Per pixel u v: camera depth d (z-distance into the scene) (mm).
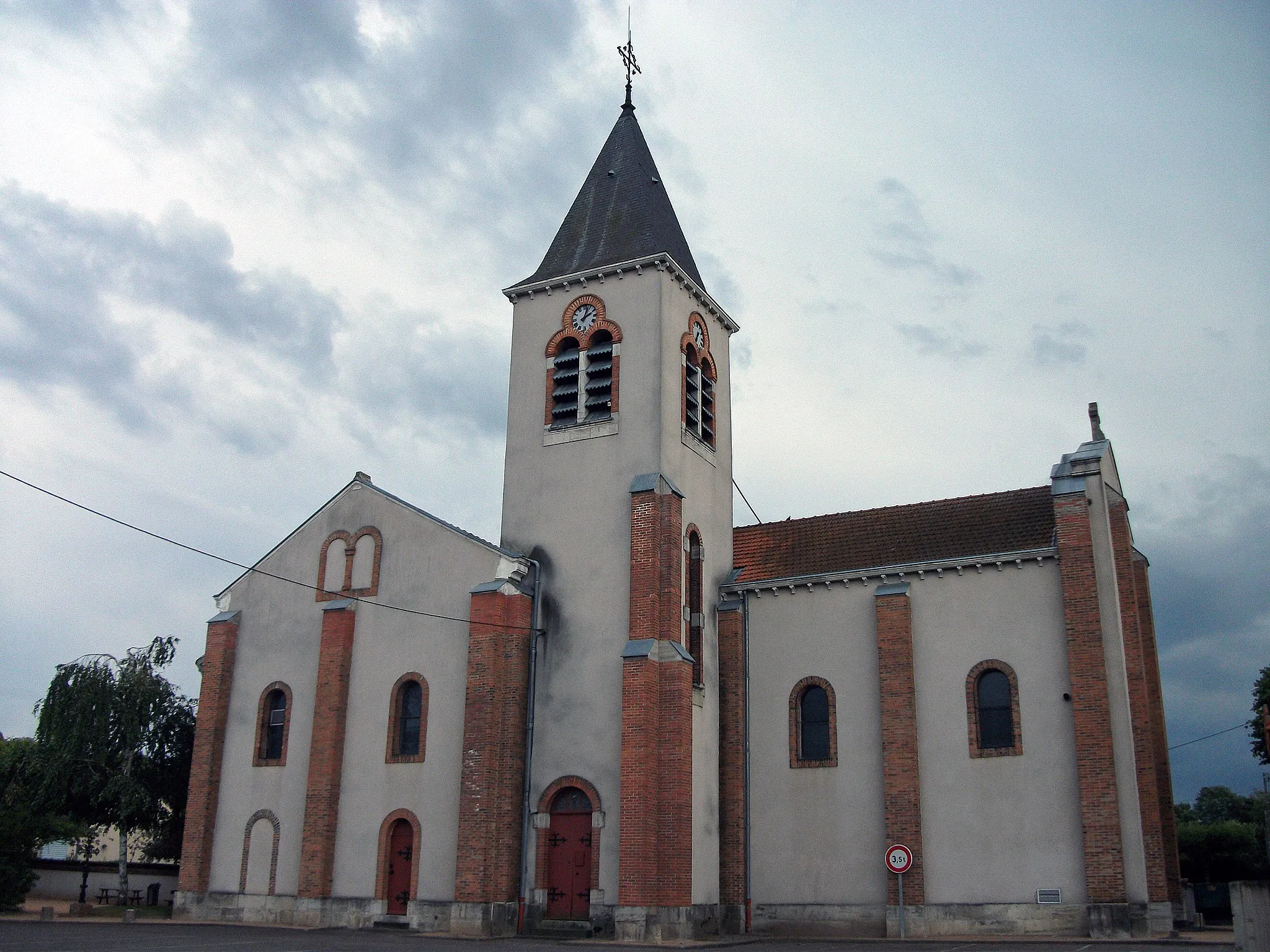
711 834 29672
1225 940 24297
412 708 30359
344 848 29750
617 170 35875
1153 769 26266
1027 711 27531
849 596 30734
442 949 22875
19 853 33938
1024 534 29484
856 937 27891
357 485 33250
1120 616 27219
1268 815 19109
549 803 28547
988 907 26641
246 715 32719
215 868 31562
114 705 37344
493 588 29203
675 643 28734
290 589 33312
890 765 28234
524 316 34000
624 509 30203
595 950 23766
